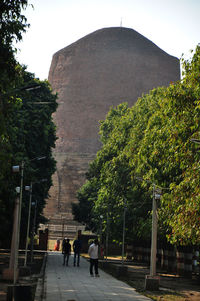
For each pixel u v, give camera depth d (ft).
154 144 76.95
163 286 74.74
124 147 124.77
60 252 188.96
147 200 107.14
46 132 132.67
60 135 372.38
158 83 390.21
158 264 140.67
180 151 63.72
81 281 69.97
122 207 118.73
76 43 398.42
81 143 363.76
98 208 141.69
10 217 103.65
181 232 59.88
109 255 200.44
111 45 391.65
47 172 147.02
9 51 47.14
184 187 60.23
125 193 119.34
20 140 107.14
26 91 46.24
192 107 64.75
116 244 204.23
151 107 106.73
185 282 88.38
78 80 385.29
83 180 341.00
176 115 65.98
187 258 100.99
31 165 127.34
